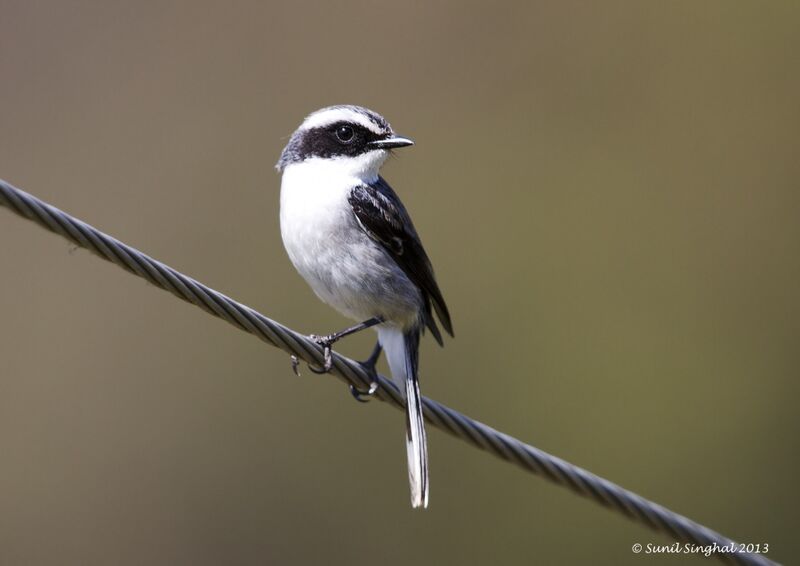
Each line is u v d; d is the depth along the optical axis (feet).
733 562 33.58
